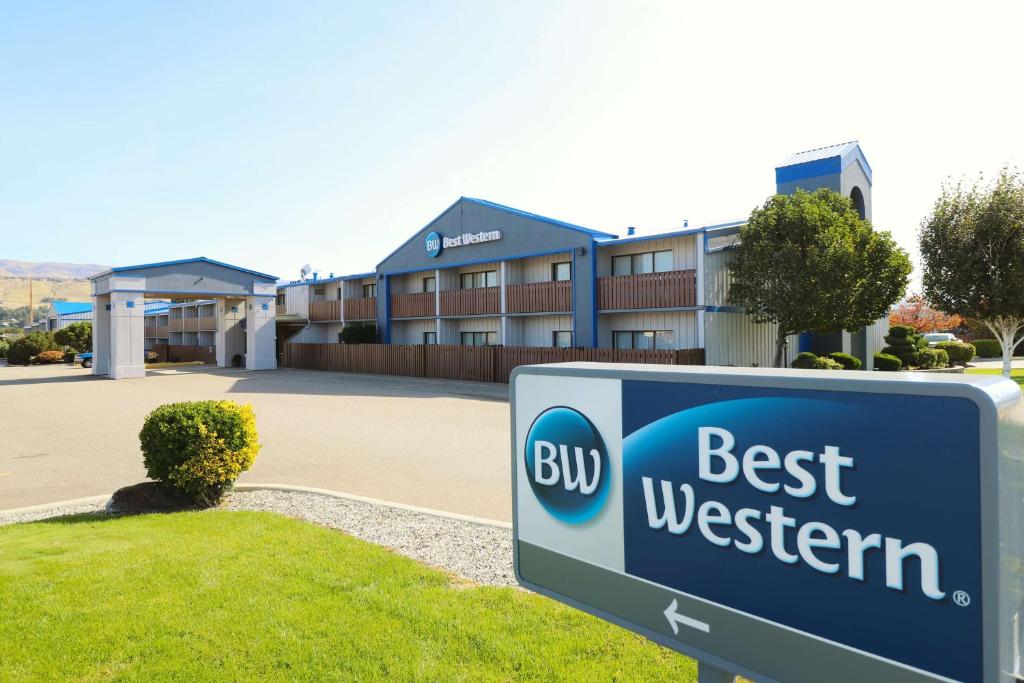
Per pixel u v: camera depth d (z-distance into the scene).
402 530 6.46
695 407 2.47
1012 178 22.81
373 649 3.87
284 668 3.69
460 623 4.20
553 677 3.53
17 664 3.73
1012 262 22.23
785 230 19.89
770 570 2.24
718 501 2.39
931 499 1.85
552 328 26.84
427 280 33.47
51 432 14.30
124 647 3.92
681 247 22.50
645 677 3.52
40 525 6.72
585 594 2.93
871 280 19.94
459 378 27.66
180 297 36.44
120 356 31.41
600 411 2.85
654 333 23.30
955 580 1.80
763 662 2.26
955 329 50.53
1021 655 1.93
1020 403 1.98
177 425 7.38
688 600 2.50
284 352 39.59
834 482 2.07
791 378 2.17
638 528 2.70
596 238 24.39
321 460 10.62
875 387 1.97
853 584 2.03
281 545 5.86
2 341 59.53
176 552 5.63
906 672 1.90
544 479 3.14
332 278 39.06
